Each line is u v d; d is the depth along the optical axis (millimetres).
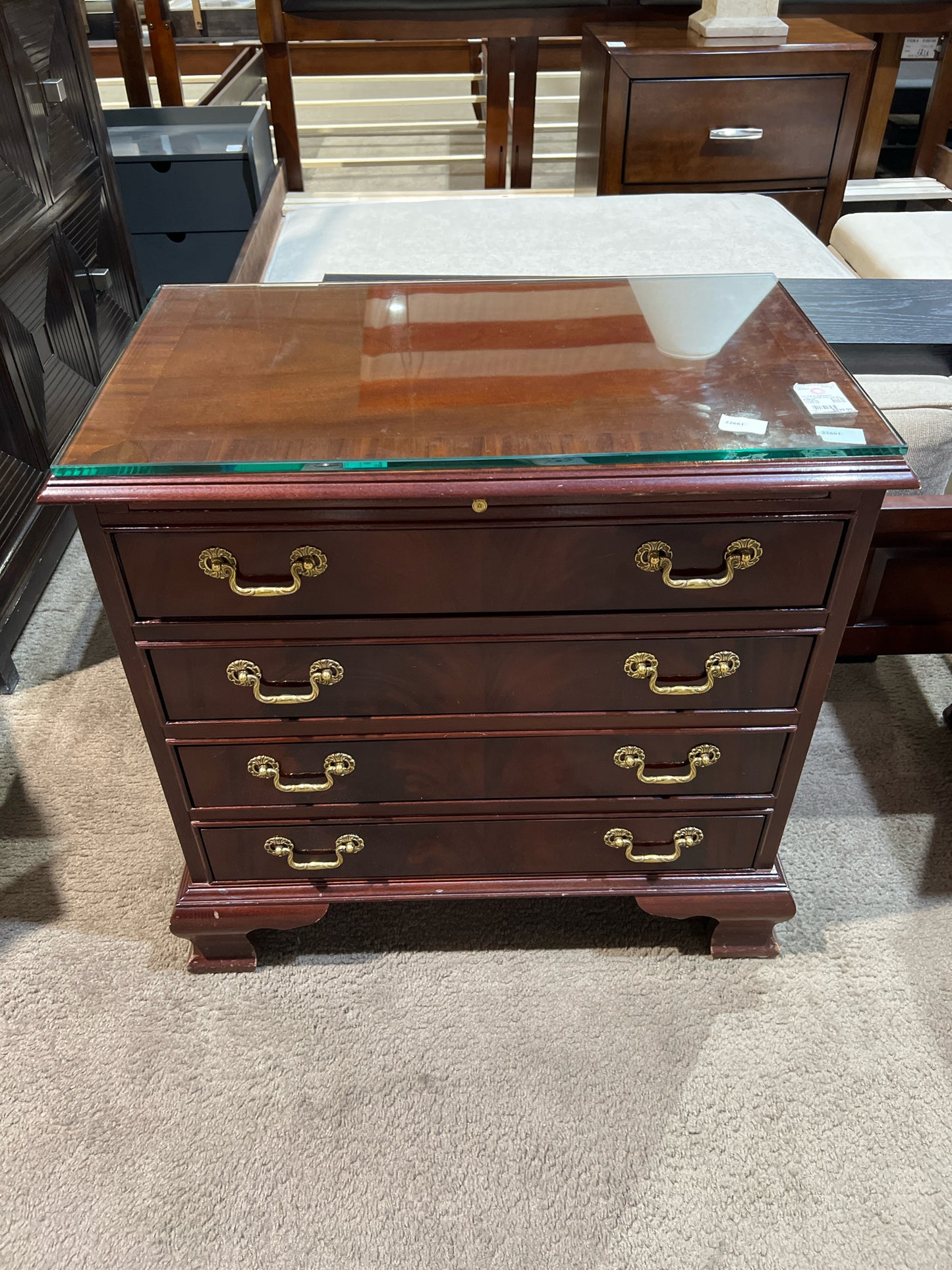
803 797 1399
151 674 924
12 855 1318
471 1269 910
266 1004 1142
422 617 888
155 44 2684
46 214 1722
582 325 1028
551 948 1202
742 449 803
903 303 1573
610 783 1036
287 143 2668
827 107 2344
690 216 2018
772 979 1163
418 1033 1108
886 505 1266
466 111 3959
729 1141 1009
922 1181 976
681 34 2408
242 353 976
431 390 900
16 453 1620
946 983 1158
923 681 1605
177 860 1312
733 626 908
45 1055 1086
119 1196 964
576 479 793
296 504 802
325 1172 983
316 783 1019
